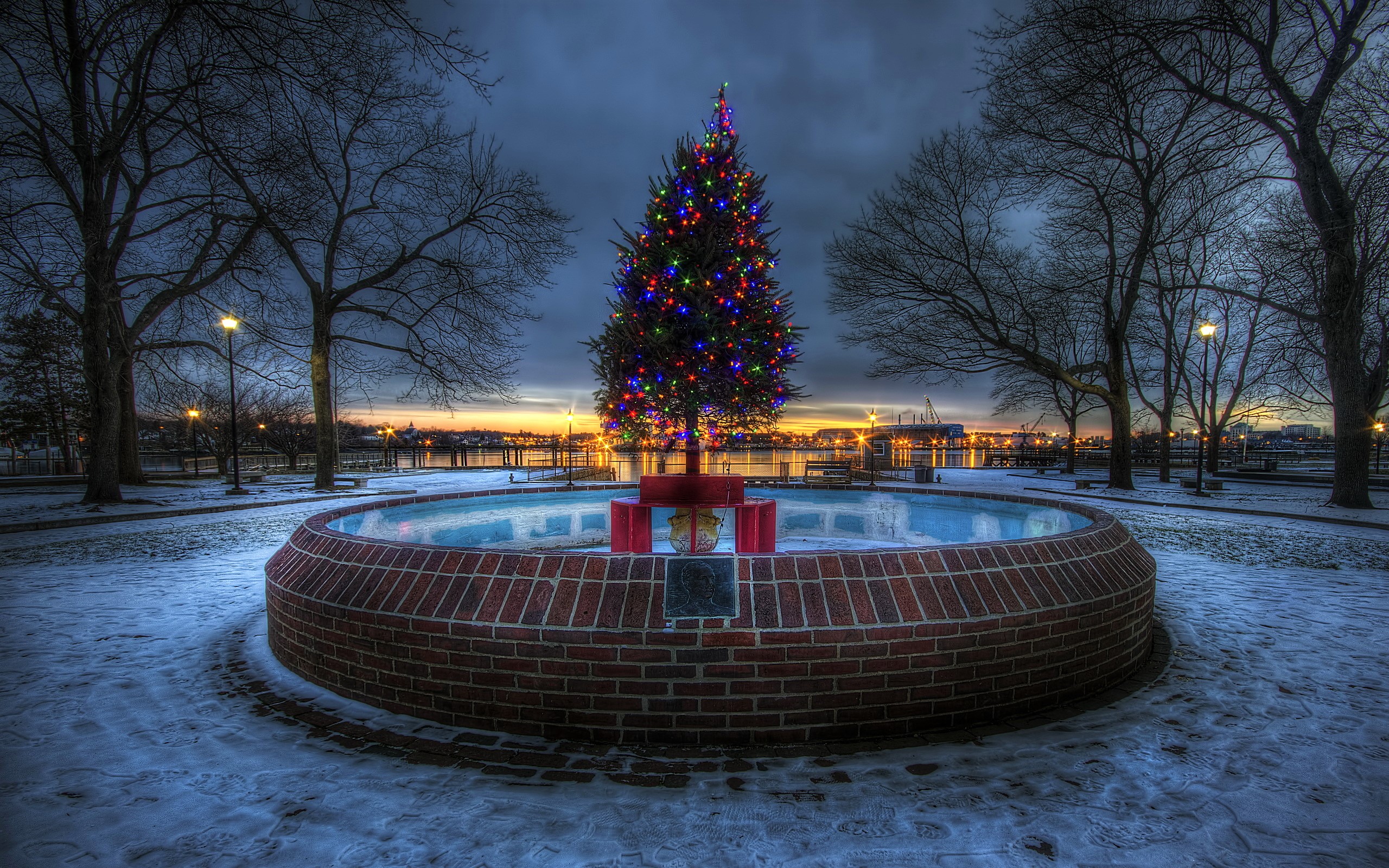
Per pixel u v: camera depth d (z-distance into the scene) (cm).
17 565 813
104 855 222
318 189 1480
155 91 815
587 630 302
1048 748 302
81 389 3241
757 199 611
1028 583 347
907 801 256
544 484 2361
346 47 638
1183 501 1677
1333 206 1463
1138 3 1264
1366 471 1503
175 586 685
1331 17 1332
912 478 2922
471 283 2188
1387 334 1653
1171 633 507
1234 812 251
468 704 320
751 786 265
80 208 1531
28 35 1047
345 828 238
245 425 4000
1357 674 411
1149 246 2044
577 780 270
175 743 308
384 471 3434
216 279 1741
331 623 366
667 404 601
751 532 607
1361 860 221
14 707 352
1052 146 2019
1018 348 2244
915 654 311
